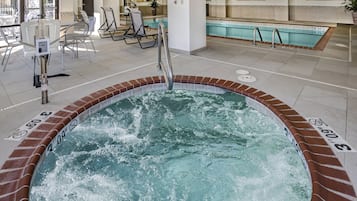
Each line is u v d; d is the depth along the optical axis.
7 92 3.46
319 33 9.51
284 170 2.28
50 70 4.39
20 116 2.79
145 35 6.46
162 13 13.33
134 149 2.75
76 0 8.38
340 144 2.27
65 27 5.36
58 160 2.44
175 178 2.35
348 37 7.25
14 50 5.96
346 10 9.58
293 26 9.95
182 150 2.74
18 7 6.98
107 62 4.93
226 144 2.80
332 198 1.69
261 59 5.01
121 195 2.12
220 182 2.27
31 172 1.94
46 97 3.10
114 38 7.50
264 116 3.12
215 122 3.20
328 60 4.87
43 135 2.42
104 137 2.88
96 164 2.48
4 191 1.77
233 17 12.30
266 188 2.13
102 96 3.29
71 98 3.25
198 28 5.60
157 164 2.54
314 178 1.86
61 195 2.03
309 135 2.40
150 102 3.67
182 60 4.99
